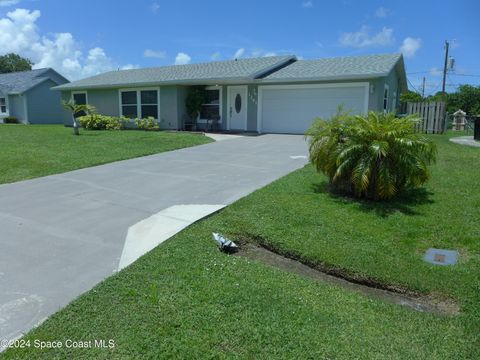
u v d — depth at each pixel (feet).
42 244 14.65
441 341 9.22
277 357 8.50
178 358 8.42
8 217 17.78
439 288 11.62
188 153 36.19
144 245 14.51
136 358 8.41
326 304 10.82
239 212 17.95
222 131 58.95
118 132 57.16
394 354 8.71
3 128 70.28
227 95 60.39
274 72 58.23
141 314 9.98
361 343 9.07
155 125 63.00
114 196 21.13
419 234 15.47
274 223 16.56
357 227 16.11
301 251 14.10
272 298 10.93
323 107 52.80
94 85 70.79
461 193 20.92
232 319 9.82
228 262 13.23
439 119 57.00
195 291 11.12
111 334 9.21
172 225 16.40
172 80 59.93
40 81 99.76
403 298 11.68
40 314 10.14
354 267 12.91
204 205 19.03
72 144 41.88
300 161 31.45
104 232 15.83
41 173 27.22
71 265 12.91
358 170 18.92
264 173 26.73
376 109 48.98
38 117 100.32
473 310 10.52
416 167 18.74
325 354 8.64
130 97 68.13
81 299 10.71
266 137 50.01
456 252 14.15
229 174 26.53
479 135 46.39
